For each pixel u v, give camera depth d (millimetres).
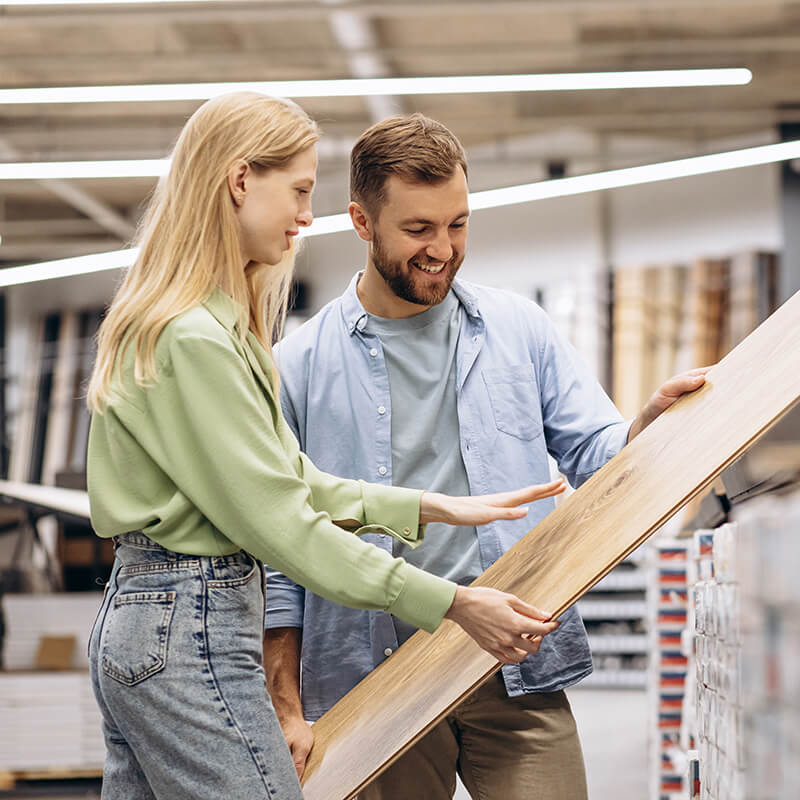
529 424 2395
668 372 10922
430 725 1874
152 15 7066
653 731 4480
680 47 8930
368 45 8797
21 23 7102
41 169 6414
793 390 1880
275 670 2295
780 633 981
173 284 1789
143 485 1751
